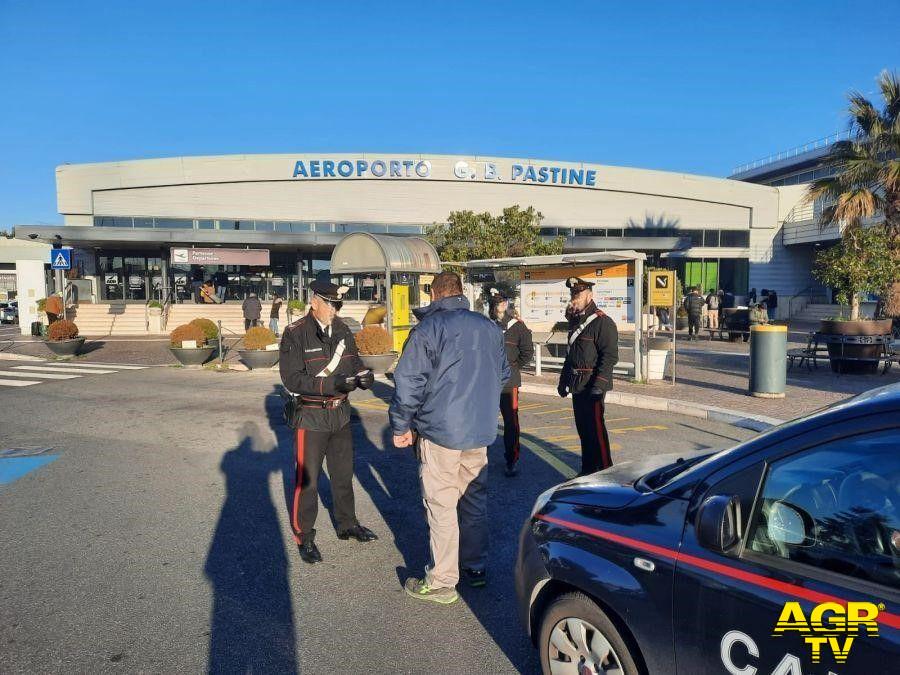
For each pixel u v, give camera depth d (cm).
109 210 3098
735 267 3528
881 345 1160
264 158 3134
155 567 412
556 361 1235
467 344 352
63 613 353
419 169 3186
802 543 202
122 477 613
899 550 185
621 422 827
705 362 1434
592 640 249
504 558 421
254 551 437
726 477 226
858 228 1284
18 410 957
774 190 3497
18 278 2622
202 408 961
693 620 215
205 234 2772
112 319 2616
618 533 245
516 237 2219
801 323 2909
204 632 333
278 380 1252
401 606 360
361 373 416
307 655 312
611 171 3338
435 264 1502
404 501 538
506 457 591
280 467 642
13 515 510
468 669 299
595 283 1161
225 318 2664
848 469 200
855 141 1786
